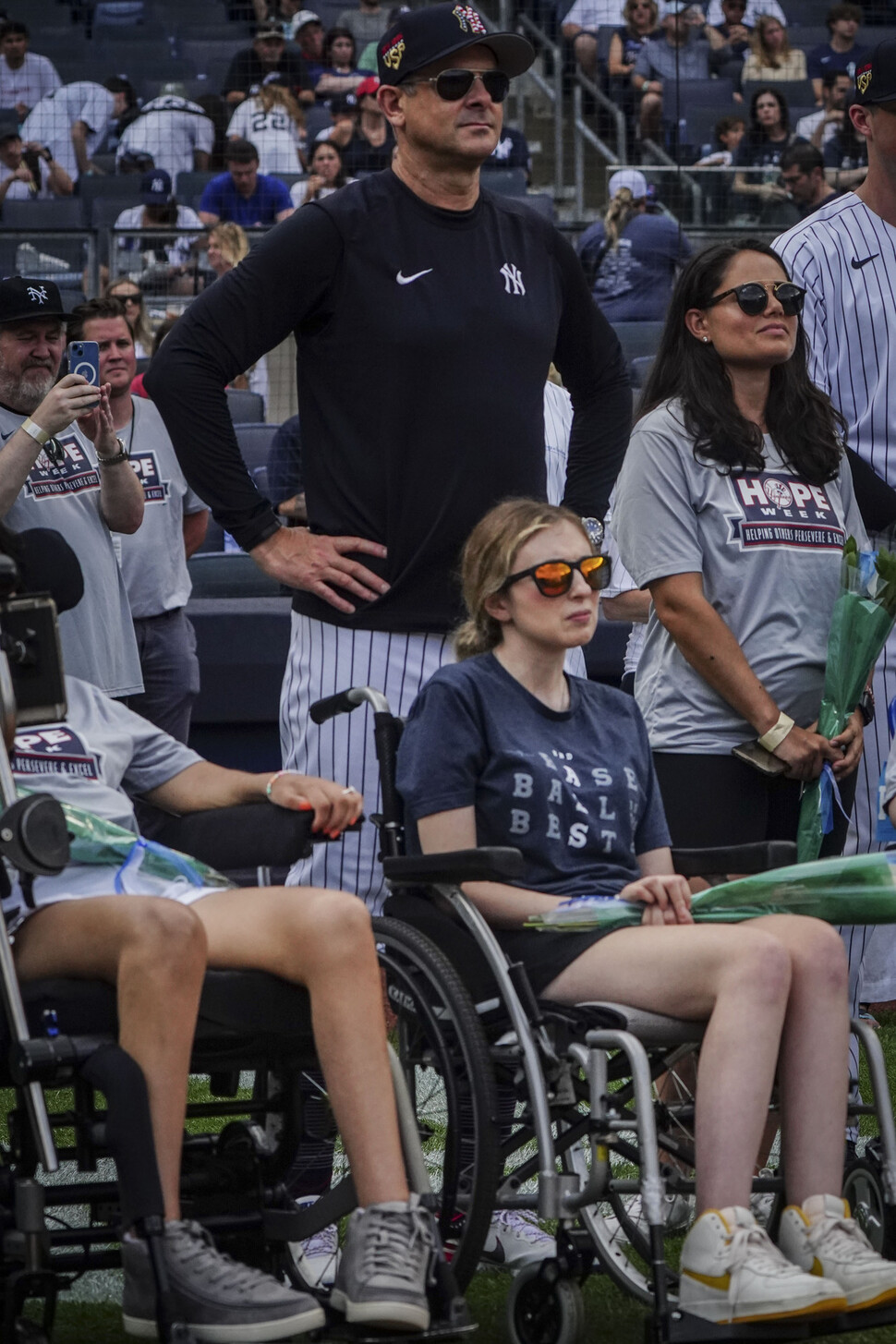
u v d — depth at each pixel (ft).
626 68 70.28
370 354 21.21
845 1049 16.43
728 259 21.49
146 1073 15.11
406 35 21.29
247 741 39.42
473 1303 18.06
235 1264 15.06
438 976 16.37
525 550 18.07
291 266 21.24
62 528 27.81
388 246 21.35
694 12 72.33
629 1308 18.01
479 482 21.36
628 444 22.94
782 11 74.13
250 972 16.25
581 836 17.95
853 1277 15.28
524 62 21.77
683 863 18.71
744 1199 15.65
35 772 17.57
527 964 17.10
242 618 38.96
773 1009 16.01
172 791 18.26
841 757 20.86
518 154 70.79
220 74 76.38
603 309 55.26
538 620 17.98
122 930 15.30
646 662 22.39
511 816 17.76
